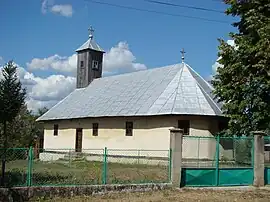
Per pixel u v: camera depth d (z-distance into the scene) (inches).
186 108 1092.5
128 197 581.0
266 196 637.3
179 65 1291.8
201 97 1136.2
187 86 1178.6
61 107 1599.4
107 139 1293.1
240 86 917.8
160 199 572.4
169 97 1152.8
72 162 1207.6
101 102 1397.6
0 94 622.8
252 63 903.7
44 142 1627.7
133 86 1364.4
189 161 949.2
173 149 671.1
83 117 1380.4
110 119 1293.1
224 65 958.4
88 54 1676.9
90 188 588.7
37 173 768.9
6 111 620.1
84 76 1673.2
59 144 1533.0
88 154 1289.4
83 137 1405.0
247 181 740.0
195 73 1274.6
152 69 1395.2
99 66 1705.2
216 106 1125.1
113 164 1127.0
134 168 966.4
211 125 1099.3
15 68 642.2
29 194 542.6
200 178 695.7
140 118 1187.3
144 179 701.3
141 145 1171.3
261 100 909.8
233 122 943.7
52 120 1565.0
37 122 1695.4
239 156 764.0
